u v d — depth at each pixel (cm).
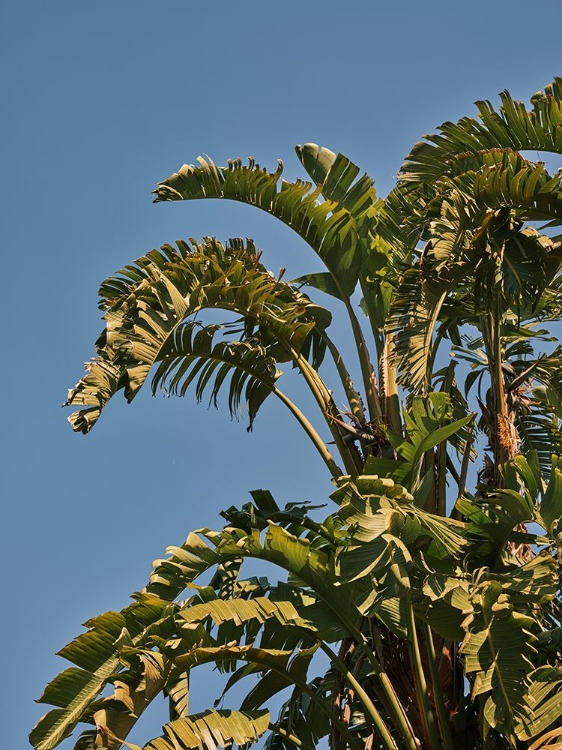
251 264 1235
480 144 1206
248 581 1073
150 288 1048
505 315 1402
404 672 1038
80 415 946
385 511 917
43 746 851
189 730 885
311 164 1371
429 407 997
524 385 1303
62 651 902
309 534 1141
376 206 1330
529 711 885
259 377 1230
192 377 1216
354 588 1030
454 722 1023
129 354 1003
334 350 1266
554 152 1180
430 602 976
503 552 1015
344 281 1295
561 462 973
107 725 845
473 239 1106
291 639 1055
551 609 1162
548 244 1142
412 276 1106
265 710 955
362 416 1196
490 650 895
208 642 953
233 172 1246
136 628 942
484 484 1055
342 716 1109
